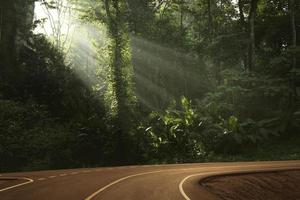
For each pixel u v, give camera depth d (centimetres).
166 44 5566
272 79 4497
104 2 4669
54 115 4266
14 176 2033
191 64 5622
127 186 1590
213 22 6197
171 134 3866
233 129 3862
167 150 3803
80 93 4934
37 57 4891
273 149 3750
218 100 4572
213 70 5719
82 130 3872
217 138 3875
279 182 2069
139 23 5428
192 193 1473
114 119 4053
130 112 4162
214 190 1723
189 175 2005
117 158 3803
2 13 4853
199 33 6325
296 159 3375
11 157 3319
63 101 4400
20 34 5131
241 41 5153
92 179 1822
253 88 4519
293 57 4597
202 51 5669
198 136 3875
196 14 6400
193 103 5497
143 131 3959
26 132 3606
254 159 3528
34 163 3309
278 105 4566
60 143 3609
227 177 2019
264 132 3912
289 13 5347
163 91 5484
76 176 1966
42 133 3622
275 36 5706
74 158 3606
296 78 4631
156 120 4244
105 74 4581
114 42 4341
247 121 4041
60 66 4994
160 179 1839
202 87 5591
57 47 5625
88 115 4316
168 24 5941
